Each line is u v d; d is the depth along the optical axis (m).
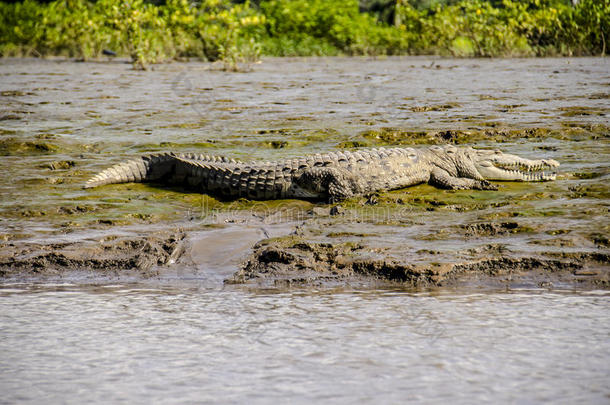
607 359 14.12
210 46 117.75
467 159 30.67
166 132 43.94
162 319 17.09
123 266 21.61
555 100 55.97
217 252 22.47
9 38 130.12
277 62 118.25
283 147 38.72
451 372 13.65
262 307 17.91
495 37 128.12
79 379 13.65
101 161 35.75
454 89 67.25
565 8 126.88
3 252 22.55
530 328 15.91
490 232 23.25
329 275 20.45
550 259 20.36
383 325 16.33
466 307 17.48
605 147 36.47
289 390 12.99
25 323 16.89
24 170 33.91
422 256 21.05
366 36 143.62
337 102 58.38
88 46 124.19
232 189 29.33
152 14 114.81
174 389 13.13
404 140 39.94
